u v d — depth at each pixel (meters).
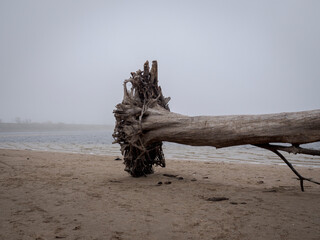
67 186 5.70
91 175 7.32
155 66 7.42
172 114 6.61
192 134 5.92
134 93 7.27
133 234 3.10
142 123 6.59
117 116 6.70
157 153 7.38
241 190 5.49
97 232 3.15
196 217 3.69
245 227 3.31
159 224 3.42
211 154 14.39
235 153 14.82
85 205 4.25
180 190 5.45
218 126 5.63
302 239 2.95
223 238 2.99
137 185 5.96
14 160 10.20
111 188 5.58
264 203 4.43
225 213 3.86
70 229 3.23
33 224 3.38
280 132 4.96
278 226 3.34
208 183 6.29
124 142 6.91
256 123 5.24
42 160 10.52
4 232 3.10
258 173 7.88
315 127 4.72
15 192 5.02
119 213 3.86
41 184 5.84
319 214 3.81
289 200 4.62
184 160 11.37
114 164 9.82
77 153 14.36
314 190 5.54
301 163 10.50
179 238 2.99
